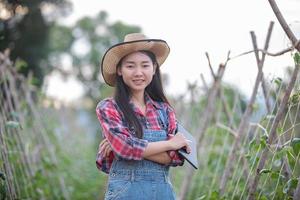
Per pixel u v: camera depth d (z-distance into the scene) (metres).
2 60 7.27
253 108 5.50
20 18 10.84
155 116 3.83
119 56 3.81
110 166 3.88
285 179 4.55
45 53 12.33
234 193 5.03
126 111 3.73
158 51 4.02
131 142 3.61
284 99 4.16
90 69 29.05
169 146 3.67
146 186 3.69
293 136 4.68
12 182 5.21
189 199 7.68
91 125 19.94
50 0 11.84
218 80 6.55
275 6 3.95
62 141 11.07
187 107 9.03
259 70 5.10
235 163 5.87
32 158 7.46
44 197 7.23
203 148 7.68
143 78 3.80
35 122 8.23
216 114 7.50
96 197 10.72
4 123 5.99
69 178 9.91
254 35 5.12
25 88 8.08
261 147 4.40
